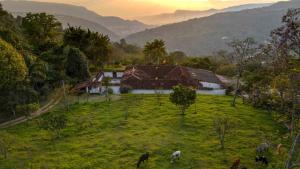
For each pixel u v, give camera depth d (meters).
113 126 65.56
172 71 105.19
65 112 76.31
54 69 96.25
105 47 124.12
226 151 52.62
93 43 121.94
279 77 61.78
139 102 82.94
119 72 116.94
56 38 139.38
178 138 57.91
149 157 50.50
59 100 87.56
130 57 163.62
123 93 94.38
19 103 73.12
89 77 102.56
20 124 70.44
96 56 123.50
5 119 74.00
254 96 80.19
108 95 91.50
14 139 60.50
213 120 67.06
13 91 72.62
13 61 70.31
